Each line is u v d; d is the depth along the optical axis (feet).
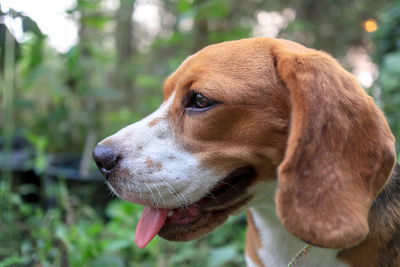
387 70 2.96
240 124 1.65
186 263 2.46
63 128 4.02
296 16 6.06
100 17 3.54
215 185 1.69
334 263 1.72
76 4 3.25
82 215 2.74
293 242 1.77
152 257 2.38
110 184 1.73
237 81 1.65
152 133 1.73
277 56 1.66
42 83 4.30
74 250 2.15
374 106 1.58
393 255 1.70
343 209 1.51
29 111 4.42
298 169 1.53
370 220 1.68
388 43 3.31
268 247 1.83
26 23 2.21
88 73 3.90
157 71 5.75
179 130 1.72
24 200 3.18
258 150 1.66
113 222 2.56
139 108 5.08
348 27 6.10
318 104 1.54
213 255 2.32
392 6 3.60
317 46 6.04
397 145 1.98
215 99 1.65
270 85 1.65
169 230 1.77
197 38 3.70
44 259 2.18
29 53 3.33
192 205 1.77
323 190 1.52
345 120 1.54
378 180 1.54
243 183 1.73
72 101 3.95
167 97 1.80
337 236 1.50
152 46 4.05
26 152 3.33
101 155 1.71
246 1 5.10
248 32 3.58
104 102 4.69
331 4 5.99
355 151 1.54
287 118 1.65
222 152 1.67
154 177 1.69
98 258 2.22
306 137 1.53
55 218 2.42
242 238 2.54
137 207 2.47
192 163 1.69
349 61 6.21
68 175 3.09
